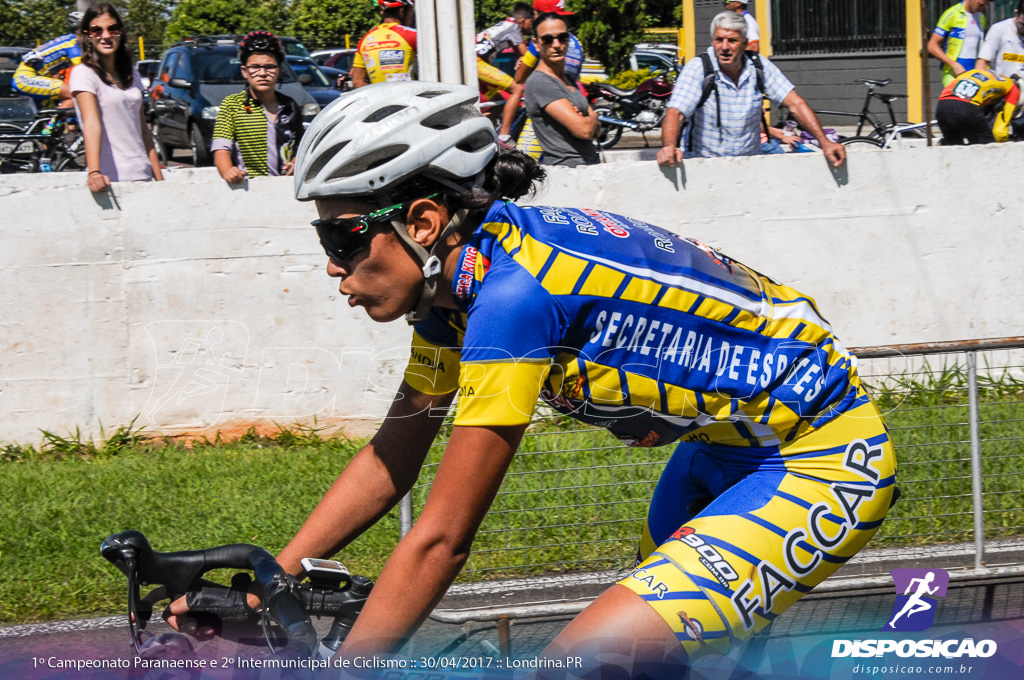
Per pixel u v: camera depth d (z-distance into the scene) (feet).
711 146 29.55
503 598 16.16
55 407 26.32
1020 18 42.45
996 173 28.66
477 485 8.90
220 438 26.76
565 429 16.38
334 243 9.11
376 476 10.92
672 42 174.91
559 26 29.76
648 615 9.09
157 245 26.17
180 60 75.97
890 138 55.98
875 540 17.61
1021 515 17.88
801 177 28.09
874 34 81.61
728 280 9.80
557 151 30.63
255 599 9.18
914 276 28.84
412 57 35.70
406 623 8.82
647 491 16.96
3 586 18.37
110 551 8.71
